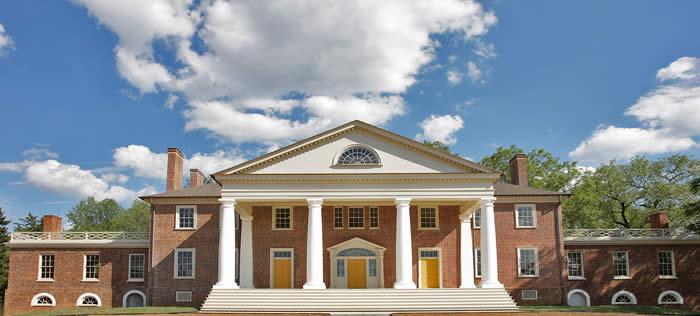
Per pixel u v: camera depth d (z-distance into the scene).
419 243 42.19
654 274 45.22
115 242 46.00
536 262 43.56
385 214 42.53
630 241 45.41
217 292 35.00
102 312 34.91
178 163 48.94
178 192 45.53
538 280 43.25
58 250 46.25
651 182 61.94
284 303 34.44
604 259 45.38
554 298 43.00
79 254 46.19
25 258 46.19
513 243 43.81
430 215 42.81
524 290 43.09
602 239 45.53
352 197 36.78
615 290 44.91
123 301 45.09
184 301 43.00
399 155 37.66
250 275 41.19
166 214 44.41
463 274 40.69
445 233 42.41
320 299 34.62
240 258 41.66
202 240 43.88
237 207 38.72
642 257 45.47
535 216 44.25
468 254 41.00
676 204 60.84
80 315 33.81
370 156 37.84
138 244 45.97
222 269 35.78
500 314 32.94
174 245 43.88
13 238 47.03
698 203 46.28
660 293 44.97
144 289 45.22
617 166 63.50
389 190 36.94
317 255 35.94
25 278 45.88
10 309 45.34
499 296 34.97
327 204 41.72
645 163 62.31
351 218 42.56
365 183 37.00
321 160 37.66
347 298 34.69
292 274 41.84
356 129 38.19
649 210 62.38
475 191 36.91
